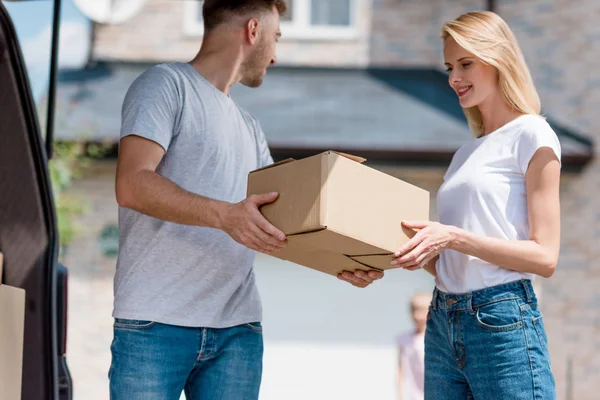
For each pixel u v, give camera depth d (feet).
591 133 39.93
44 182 10.36
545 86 41.27
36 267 10.30
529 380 11.47
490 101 12.55
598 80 40.19
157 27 44.73
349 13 45.73
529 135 11.93
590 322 38.68
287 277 38.58
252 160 12.95
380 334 38.42
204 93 12.51
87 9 25.40
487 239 11.48
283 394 38.11
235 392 12.46
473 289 11.85
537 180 11.76
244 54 13.05
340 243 10.88
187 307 11.93
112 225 39.11
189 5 45.01
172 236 11.98
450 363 12.23
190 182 12.17
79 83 41.68
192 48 44.80
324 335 38.37
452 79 12.55
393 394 38.14
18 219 10.37
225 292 12.27
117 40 44.37
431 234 11.21
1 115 10.28
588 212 39.04
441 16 45.11
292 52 45.44
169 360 11.80
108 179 39.24
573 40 40.83
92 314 38.68
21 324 10.21
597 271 38.83
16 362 10.14
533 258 11.48
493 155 12.17
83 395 38.22
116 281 12.10
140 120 11.71
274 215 10.84
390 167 38.22
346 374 38.22
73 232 37.50
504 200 11.96
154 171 11.47
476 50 12.25
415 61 45.27
